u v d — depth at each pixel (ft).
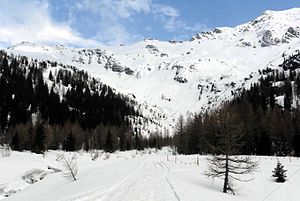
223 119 152.46
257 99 546.67
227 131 148.05
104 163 304.50
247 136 361.51
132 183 130.82
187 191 114.73
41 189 166.40
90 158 383.24
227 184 142.92
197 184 147.84
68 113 643.45
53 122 586.45
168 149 619.67
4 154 339.36
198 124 429.38
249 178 187.93
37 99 646.74
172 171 186.09
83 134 518.37
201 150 373.81
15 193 172.86
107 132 540.52
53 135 464.65
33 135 396.78
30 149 395.34
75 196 107.14
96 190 114.52
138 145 602.03
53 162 291.79
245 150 360.48
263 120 379.55
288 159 263.49
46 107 629.92
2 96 569.64
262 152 356.59
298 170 210.38
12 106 564.71
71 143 464.24
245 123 376.07
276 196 148.77
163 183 130.82
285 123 366.63
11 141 396.78
